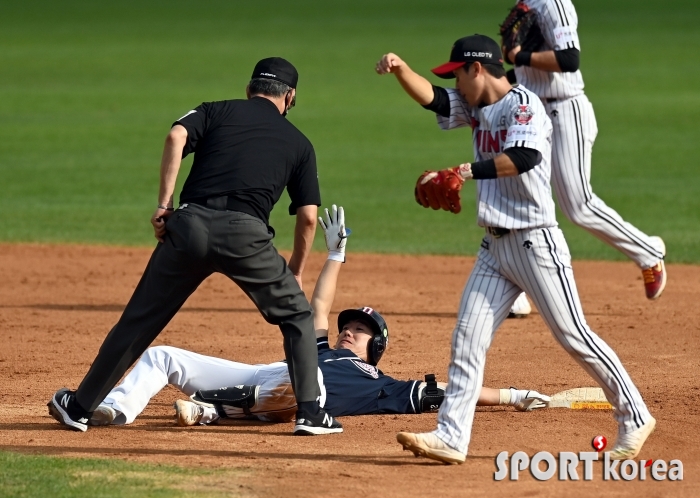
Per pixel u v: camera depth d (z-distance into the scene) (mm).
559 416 24000
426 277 42781
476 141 20000
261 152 21500
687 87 114500
